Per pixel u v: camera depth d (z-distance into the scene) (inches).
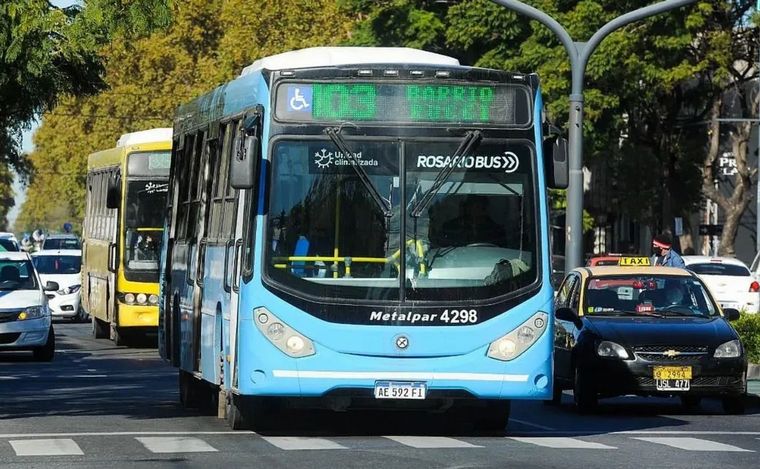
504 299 1448.1
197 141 1840.6
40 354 2903.5
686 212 5625.0
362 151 1457.9
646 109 5438.0
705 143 5595.5
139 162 3218.5
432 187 1456.7
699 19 4909.0
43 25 1694.1
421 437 1507.1
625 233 7244.1
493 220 1460.4
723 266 3978.8
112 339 3543.3
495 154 1469.0
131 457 1306.6
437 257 1448.1
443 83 1471.5
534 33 4963.1
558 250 6003.9
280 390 1432.1
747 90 6033.5
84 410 1849.2
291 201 1449.3
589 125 5000.0
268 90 1462.8
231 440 1459.2
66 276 4712.1
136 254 3216.0
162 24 1729.8
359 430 1593.3
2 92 1868.8
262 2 6481.3
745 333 2418.8
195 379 1879.9
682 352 1859.0
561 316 1983.3
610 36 4869.6
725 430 1640.0
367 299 1434.5
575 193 2486.5
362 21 5551.2
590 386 1875.0
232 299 1507.1
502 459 1291.8
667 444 1443.2
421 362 1437.0
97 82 1967.3
